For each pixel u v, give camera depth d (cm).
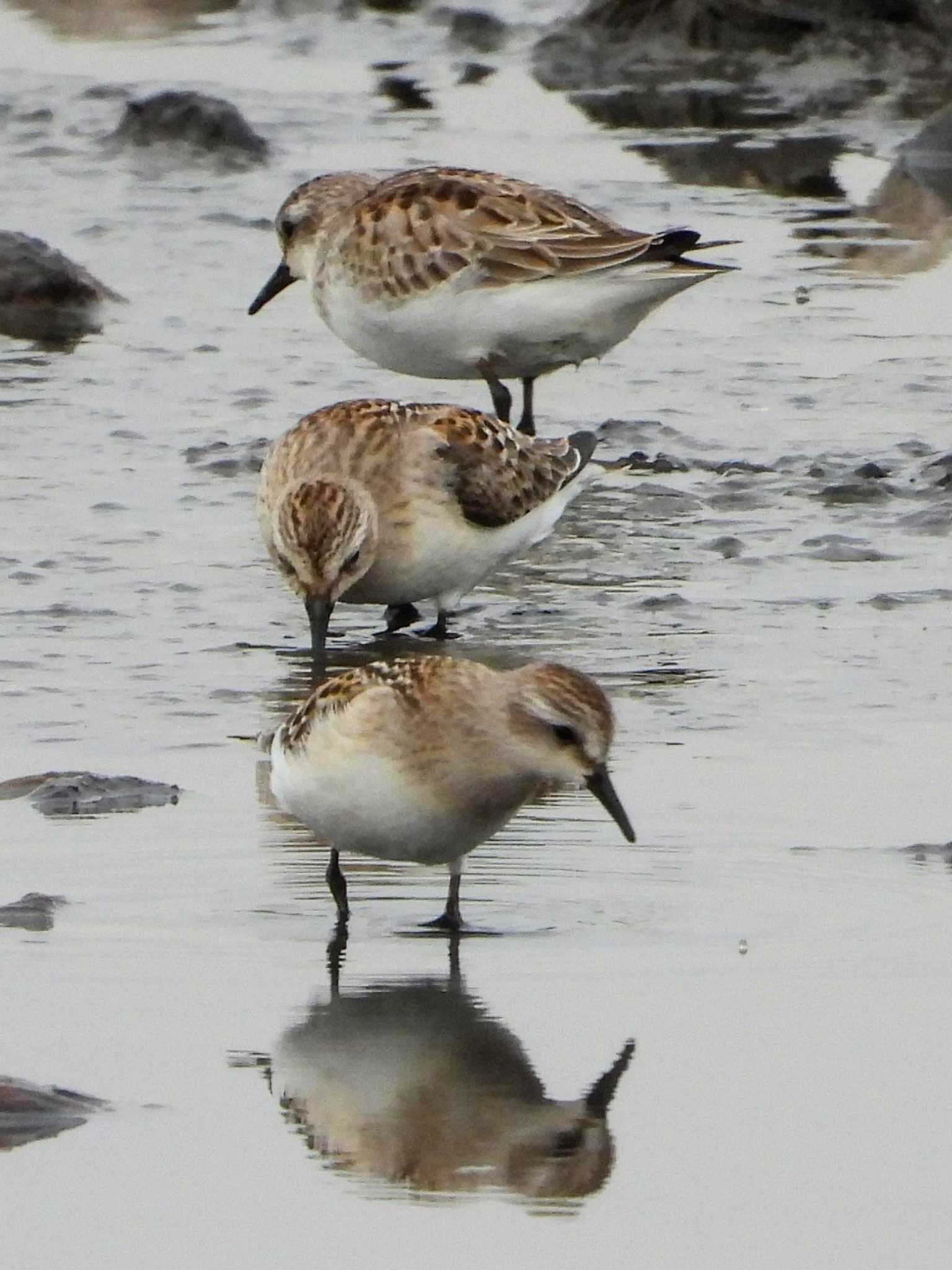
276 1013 930
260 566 1572
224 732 1262
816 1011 929
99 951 987
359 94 3052
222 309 2234
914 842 1108
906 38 3095
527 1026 916
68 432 1852
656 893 1055
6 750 1227
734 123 2895
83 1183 793
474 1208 778
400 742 995
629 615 1478
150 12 3503
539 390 2008
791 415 1919
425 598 1475
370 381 2030
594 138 2817
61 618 1455
